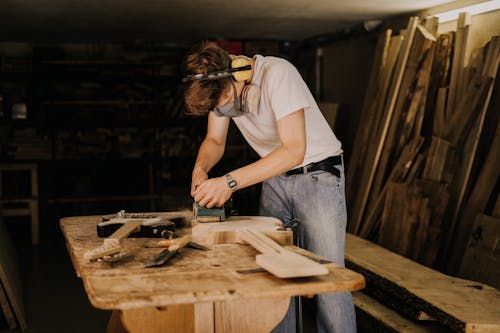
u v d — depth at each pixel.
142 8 5.25
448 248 4.43
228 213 2.57
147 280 1.77
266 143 2.72
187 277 1.80
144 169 8.36
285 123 2.30
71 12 5.42
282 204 2.82
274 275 1.81
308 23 6.27
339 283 1.73
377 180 5.20
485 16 4.54
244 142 8.18
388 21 5.95
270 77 2.37
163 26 6.38
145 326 1.93
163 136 7.98
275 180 2.80
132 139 7.87
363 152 5.55
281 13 5.60
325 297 2.68
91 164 8.06
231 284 1.72
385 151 5.18
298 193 2.73
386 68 5.45
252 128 2.69
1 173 7.04
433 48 4.92
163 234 2.30
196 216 2.41
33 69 7.52
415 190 4.56
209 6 5.18
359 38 6.56
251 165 2.29
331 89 7.34
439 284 3.51
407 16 5.61
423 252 4.39
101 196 8.00
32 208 7.00
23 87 7.75
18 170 7.72
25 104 7.54
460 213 4.43
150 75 7.82
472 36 4.62
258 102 2.46
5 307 4.14
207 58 2.13
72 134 7.67
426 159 4.79
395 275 3.72
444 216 4.48
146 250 2.15
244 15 5.70
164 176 8.15
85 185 8.25
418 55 5.03
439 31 5.32
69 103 7.61
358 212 5.32
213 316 1.97
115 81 7.80
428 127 4.95
